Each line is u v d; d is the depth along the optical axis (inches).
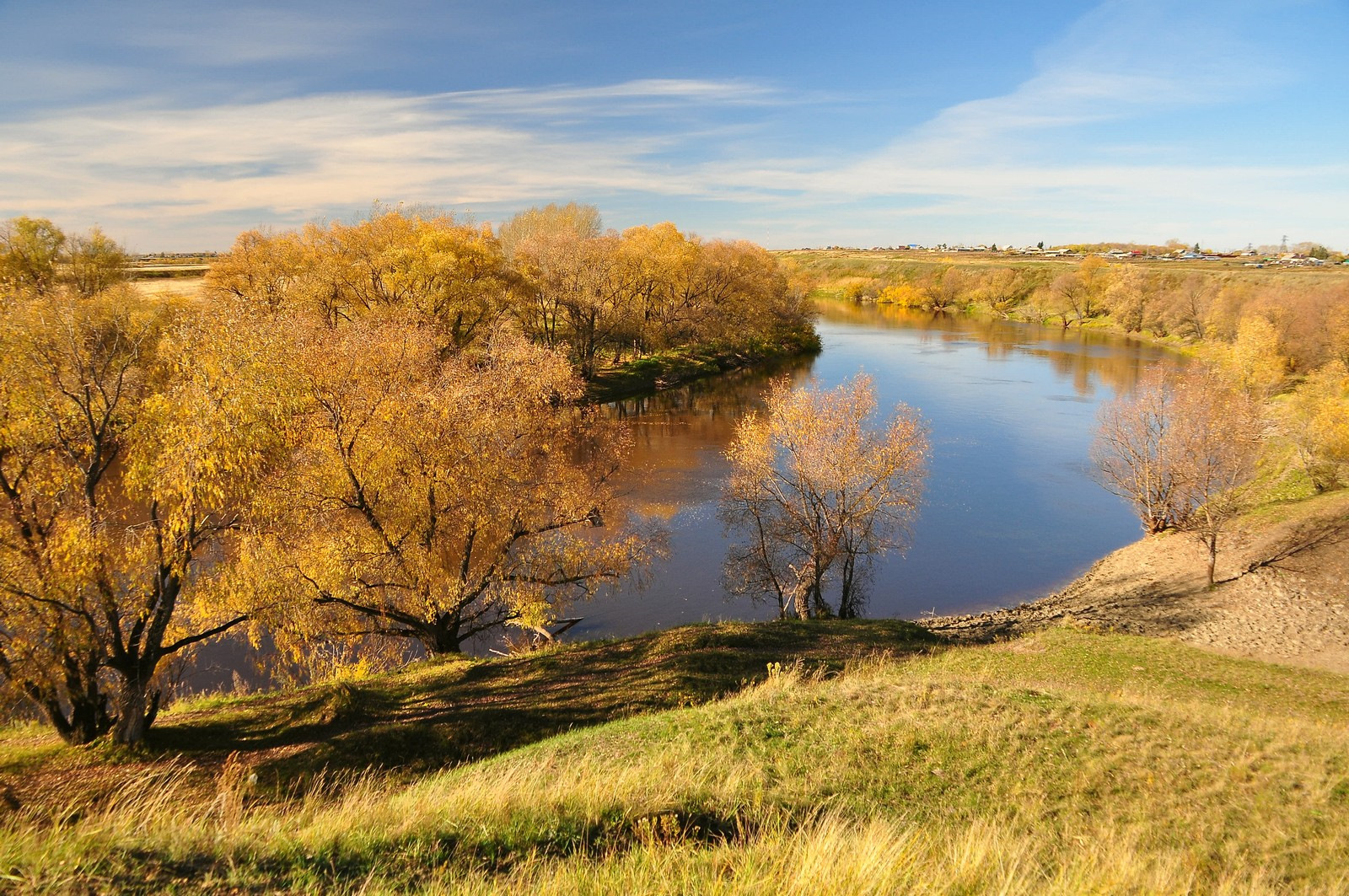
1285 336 2556.6
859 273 7091.5
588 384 2596.0
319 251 2038.6
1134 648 869.2
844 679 631.8
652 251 3019.2
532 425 1080.2
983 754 439.2
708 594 1247.5
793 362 3319.4
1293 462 1665.8
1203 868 321.7
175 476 589.0
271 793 482.0
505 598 959.6
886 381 2827.3
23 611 530.3
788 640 847.7
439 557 893.2
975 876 258.8
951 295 5634.8
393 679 746.2
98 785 482.0
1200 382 1512.1
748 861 250.2
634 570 1315.2
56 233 2133.4
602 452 1411.2
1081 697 544.1
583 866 250.2
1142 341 3833.7
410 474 880.3
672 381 2842.0
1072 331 4335.6
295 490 778.2
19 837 235.0
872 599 1259.8
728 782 376.5
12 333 594.9
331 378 914.7
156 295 2111.2
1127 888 270.7
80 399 606.9
